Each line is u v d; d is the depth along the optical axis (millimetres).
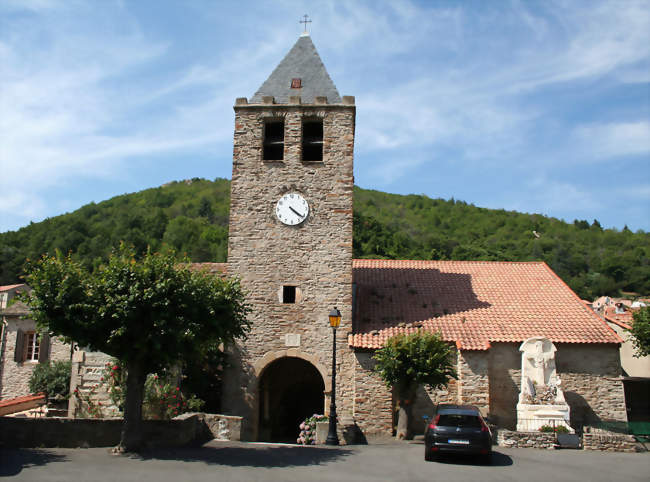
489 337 21281
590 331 21672
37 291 13547
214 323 14453
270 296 21906
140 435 14289
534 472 12789
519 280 25734
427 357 19125
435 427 14086
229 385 21297
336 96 23453
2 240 64875
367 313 22875
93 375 20234
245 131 23203
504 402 20953
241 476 11367
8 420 14570
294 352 21391
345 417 20141
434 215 113875
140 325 13789
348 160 22672
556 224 118562
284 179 22734
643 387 25094
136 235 73188
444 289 24844
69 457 13102
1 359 27375
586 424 20688
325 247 22141
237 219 22594
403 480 11547
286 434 25234
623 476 12484
